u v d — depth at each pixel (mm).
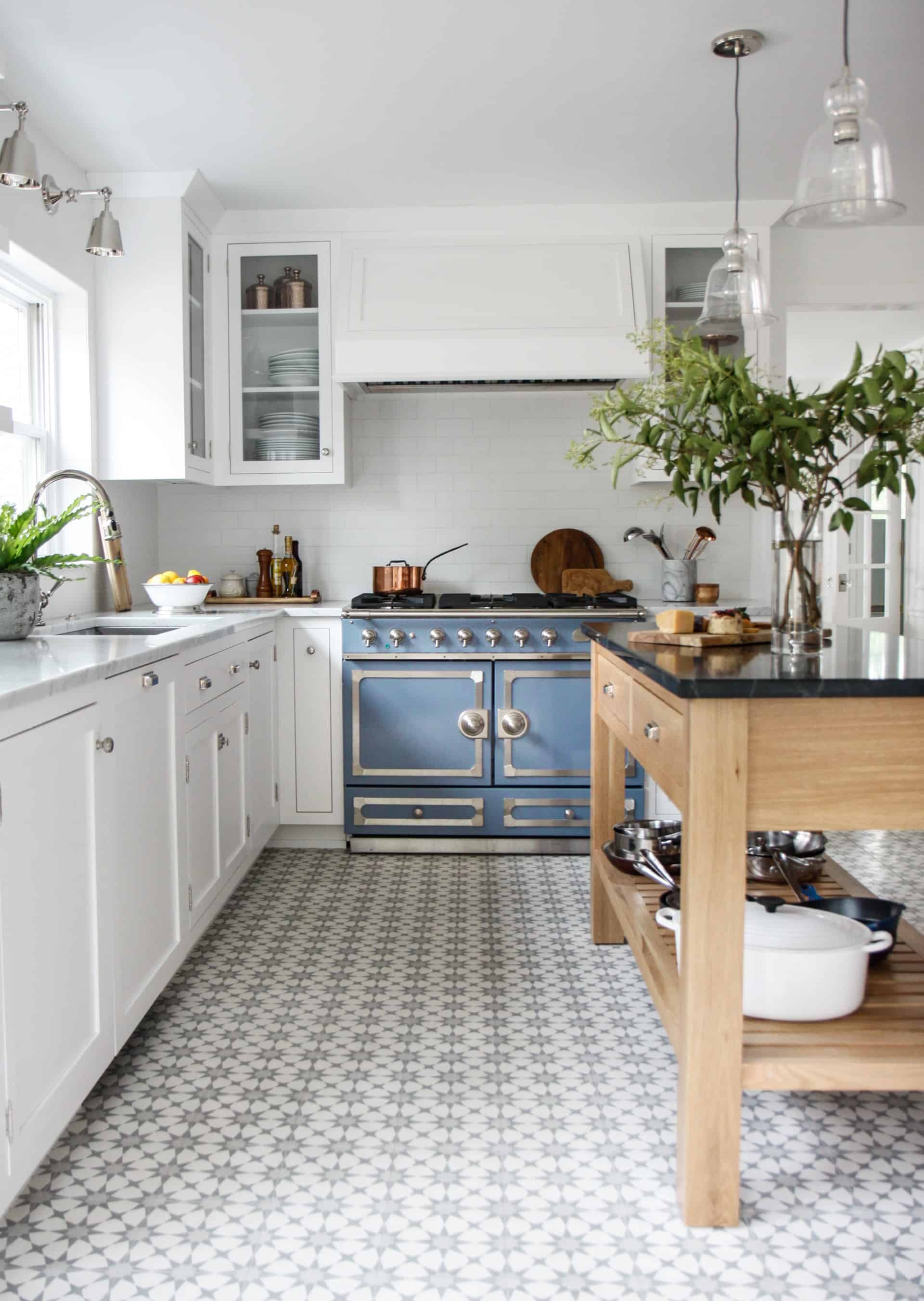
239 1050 2428
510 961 2982
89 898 1999
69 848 1898
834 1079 1729
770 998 1877
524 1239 1721
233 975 2881
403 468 4750
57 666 2006
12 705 1617
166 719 2559
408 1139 2037
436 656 4086
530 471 4746
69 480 3977
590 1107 2164
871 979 2084
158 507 4773
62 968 1861
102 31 2871
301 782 4191
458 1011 2639
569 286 4223
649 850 2725
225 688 3211
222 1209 1811
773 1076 1729
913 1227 1753
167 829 2557
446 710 4105
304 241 4348
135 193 3973
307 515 4770
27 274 3670
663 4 2764
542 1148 2004
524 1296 1582
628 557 4770
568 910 3447
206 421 4352
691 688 1645
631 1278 1622
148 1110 2150
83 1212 1800
